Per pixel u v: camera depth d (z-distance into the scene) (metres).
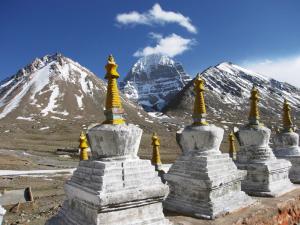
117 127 11.03
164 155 72.62
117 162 10.93
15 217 22.64
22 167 50.44
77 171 11.89
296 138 22.11
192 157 14.46
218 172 14.19
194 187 13.90
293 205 16.48
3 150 68.06
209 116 175.50
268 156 17.95
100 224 10.04
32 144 85.44
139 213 10.80
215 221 12.89
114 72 11.64
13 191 27.25
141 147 86.75
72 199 11.56
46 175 42.94
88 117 153.00
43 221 21.28
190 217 13.41
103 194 10.05
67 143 90.38
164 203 14.89
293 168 21.50
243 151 18.50
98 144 11.16
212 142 14.52
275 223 14.84
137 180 10.93
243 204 14.84
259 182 17.45
